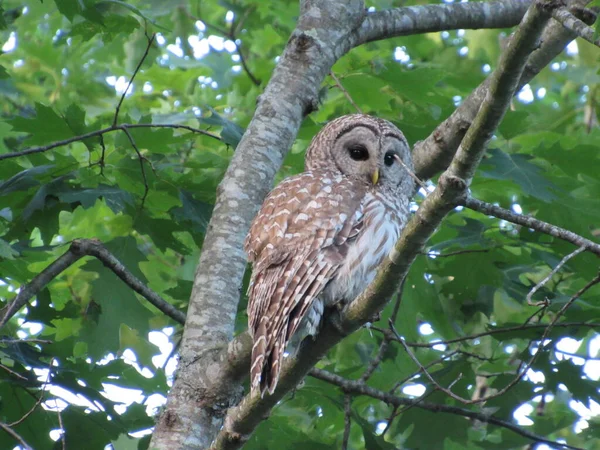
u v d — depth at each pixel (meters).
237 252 9.62
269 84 10.70
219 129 14.74
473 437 13.95
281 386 7.86
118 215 12.69
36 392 10.27
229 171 10.09
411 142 12.43
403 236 6.98
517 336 11.36
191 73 17.02
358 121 9.99
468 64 17.81
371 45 17.83
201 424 8.73
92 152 11.60
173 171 12.44
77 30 12.60
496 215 6.79
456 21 12.17
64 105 18.14
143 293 10.35
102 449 10.48
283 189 8.98
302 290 7.96
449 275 12.48
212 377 8.84
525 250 12.67
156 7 16.77
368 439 11.15
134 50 17.38
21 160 17.00
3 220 11.58
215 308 9.30
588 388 11.26
